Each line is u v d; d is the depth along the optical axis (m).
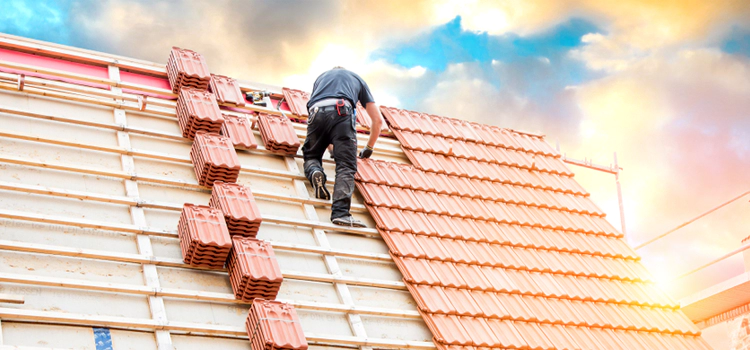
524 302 6.07
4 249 4.38
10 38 6.27
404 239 6.09
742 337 8.78
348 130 6.14
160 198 5.43
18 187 4.76
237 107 6.83
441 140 7.88
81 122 5.66
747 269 9.12
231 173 5.63
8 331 3.95
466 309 5.62
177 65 6.63
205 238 4.80
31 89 5.74
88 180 5.26
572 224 7.46
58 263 4.51
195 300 4.72
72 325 4.14
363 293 5.53
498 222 6.94
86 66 6.55
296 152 6.54
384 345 5.04
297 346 4.36
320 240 5.71
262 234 5.52
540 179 8.05
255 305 4.54
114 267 4.68
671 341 6.50
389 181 6.72
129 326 4.25
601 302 6.57
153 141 5.97
